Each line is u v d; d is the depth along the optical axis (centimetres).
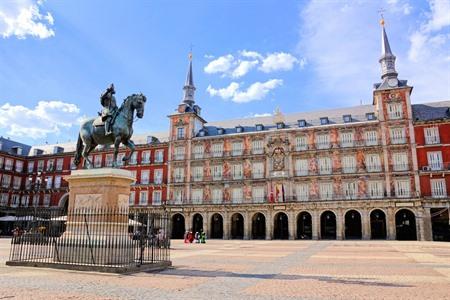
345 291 946
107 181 1372
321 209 5362
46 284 995
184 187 6275
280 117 6144
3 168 7206
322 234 5897
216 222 6384
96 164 7019
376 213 5625
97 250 1296
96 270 1216
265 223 6134
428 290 970
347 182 5409
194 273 1276
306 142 5769
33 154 7881
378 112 5447
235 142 6197
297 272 1355
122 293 880
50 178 7331
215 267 1491
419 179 5072
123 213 1373
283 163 5781
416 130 5256
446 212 4966
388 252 2533
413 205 4925
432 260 1886
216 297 849
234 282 1082
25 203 7400
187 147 6412
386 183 5194
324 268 1501
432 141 5153
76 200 1412
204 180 6178
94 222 1345
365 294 906
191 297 845
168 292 902
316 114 6216
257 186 5869
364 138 5475
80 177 1402
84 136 1517
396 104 5384
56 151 7588
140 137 7456
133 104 1506
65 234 1395
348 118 5731
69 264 1261
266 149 5938
